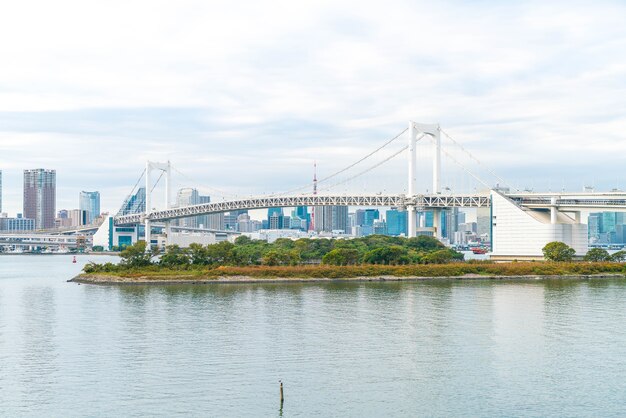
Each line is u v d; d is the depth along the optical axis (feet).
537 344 374.43
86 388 295.48
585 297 560.61
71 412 268.21
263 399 282.36
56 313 481.46
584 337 392.47
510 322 437.99
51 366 329.31
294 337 390.42
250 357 344.90
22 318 460.14
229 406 274.16
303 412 268.41
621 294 581.53
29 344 375.86
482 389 296.51
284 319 448.24
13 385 300.20
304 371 320.29
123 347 366.63
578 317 457.68
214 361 336.90
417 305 511.81
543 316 460.14
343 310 486.79
